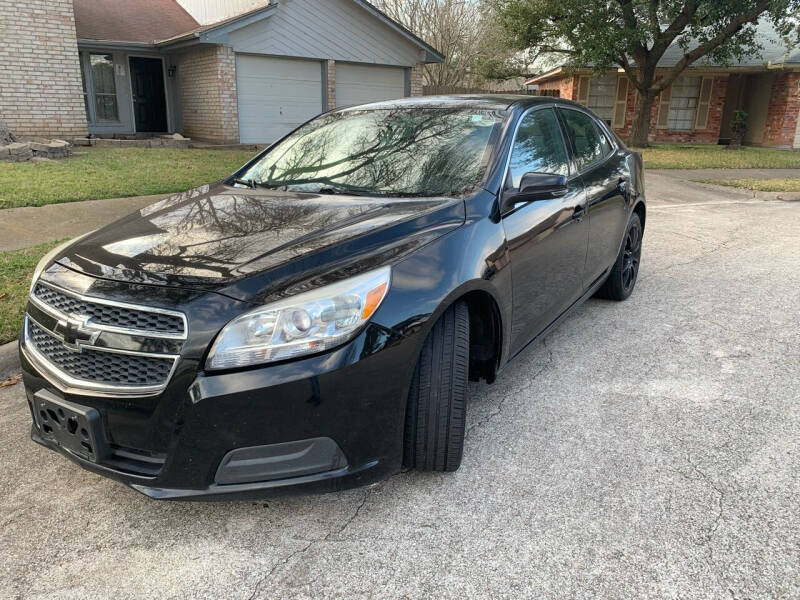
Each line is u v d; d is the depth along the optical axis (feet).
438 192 10.41
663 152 62.39
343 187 11.14
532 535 8.08
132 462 7.75
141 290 7.63
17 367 12.97
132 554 7.88
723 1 52.44
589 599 7.01
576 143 14.20
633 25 55.57
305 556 7.79
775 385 12.31
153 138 52.24
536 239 11.00
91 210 25.50
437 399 8.64
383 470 8.12
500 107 12.33
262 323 7.25
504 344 10.34
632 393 12.01
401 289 8.04
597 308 17.11
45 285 8.58
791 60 69.62
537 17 56.90
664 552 7.73
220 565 7.66
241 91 52.75
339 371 7.42
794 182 42.75
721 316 16.37
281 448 7.42
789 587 7.13
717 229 28.14
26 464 9.89
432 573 7.45
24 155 35.83
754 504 8.63
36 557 7.82
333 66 57.06
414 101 13.58
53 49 43.06
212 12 59.31
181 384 7.23
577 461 9.74
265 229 8.98
